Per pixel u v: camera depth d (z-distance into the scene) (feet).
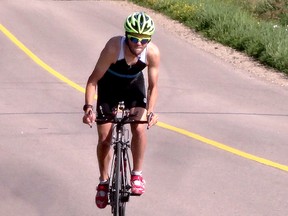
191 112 89.15
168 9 177.68
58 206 54.44
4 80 104.47
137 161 48.29
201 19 155.33
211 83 107.86
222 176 62.95
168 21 166.20
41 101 91.81
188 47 136.77
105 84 47.83
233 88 105.19
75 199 56.03
